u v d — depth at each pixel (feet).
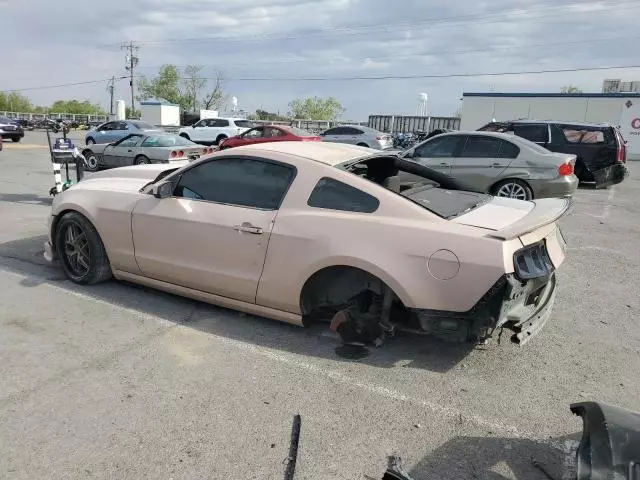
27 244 21.98
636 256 23.53
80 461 8.92
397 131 124.47
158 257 15.06
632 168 71.82
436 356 13.05
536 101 95.55
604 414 7.88
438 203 13.20
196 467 8.84
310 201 13.03
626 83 132.98
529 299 12.62
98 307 15.38
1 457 8.97
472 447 9.62
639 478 6.95
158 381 11.47
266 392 11.16
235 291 13.94
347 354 12.98
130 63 220.64
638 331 15.08
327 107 252.01
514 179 33.12
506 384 11.85
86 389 11.09
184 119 157.48
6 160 60.13
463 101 100.99
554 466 9.18
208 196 14.47
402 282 11.76
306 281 12.91
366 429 10.02
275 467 8.88
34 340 13.25
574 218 32.48
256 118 206.08
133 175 18.33
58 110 304.30
